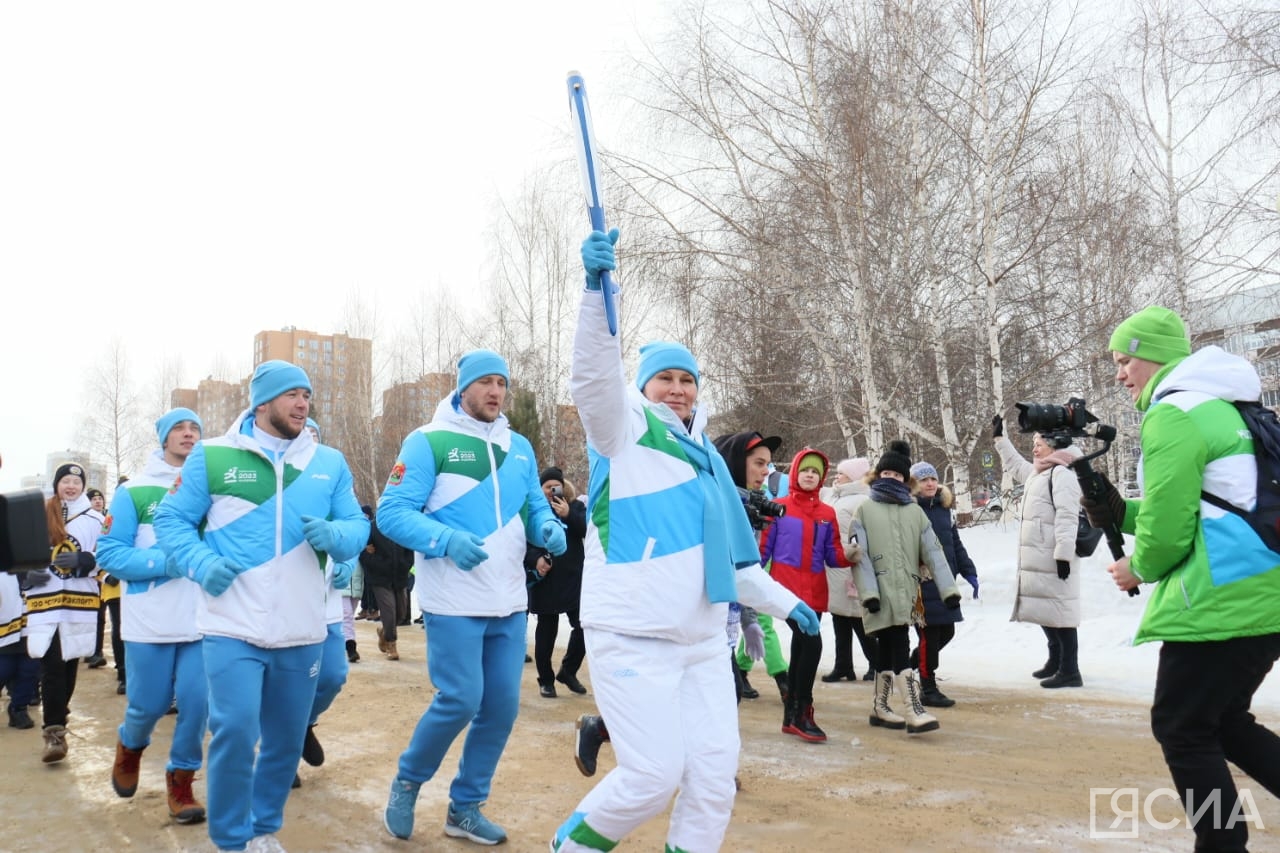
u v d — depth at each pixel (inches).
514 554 167.9
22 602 272.1
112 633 339.0
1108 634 378.6
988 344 619.8
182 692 182.7
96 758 238.2
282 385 155.5
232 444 152.9
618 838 112.1
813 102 630.5
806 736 238.5
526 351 1192.8
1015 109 610.5
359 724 269.4
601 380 112.3
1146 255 632.4
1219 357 130.2
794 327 653.9
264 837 152.9
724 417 797.2
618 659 113.2
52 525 270.8
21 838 173.3
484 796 167.3
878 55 615.8
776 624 484.1
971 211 631.8
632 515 116.4
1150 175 687.1
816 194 618.2
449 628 160.2
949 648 395.9
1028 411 149.9
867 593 250.4
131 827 179.8
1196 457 122.6
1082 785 193.0
